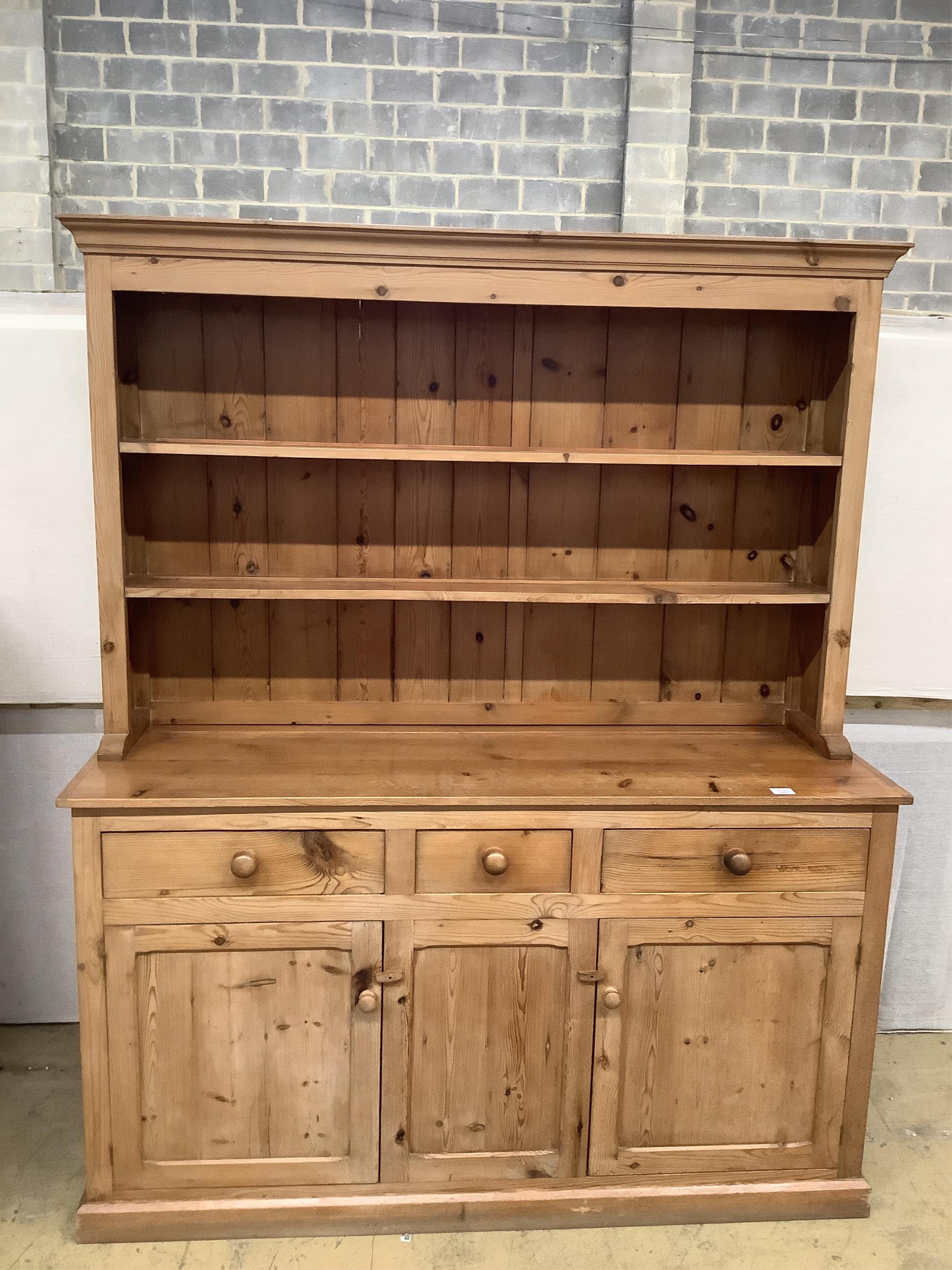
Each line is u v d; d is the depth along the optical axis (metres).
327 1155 1.98
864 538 2.51
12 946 2.57
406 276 1.91
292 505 2.23
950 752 2.64
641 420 2.25
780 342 2.23
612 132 2.62
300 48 2.52
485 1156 2.00
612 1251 1.96
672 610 2.34
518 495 2.27
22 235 2.50
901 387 2.44
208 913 1.87
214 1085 1.94
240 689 2.29
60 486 2.34
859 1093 2.05
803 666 2.31
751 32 2.64
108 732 2.05
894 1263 1.95
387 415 2.20
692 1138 2.04
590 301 1.94
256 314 2.13
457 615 2.30
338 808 1.86
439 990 1.94
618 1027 1.97
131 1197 1.95
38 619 2.40
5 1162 2.14
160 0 2.48
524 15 2.56
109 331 1.89
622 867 1.93
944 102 2.70
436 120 2.58
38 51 2.44
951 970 2.71
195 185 2.55
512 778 1.99
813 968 2.00
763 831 1.94
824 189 2.71
